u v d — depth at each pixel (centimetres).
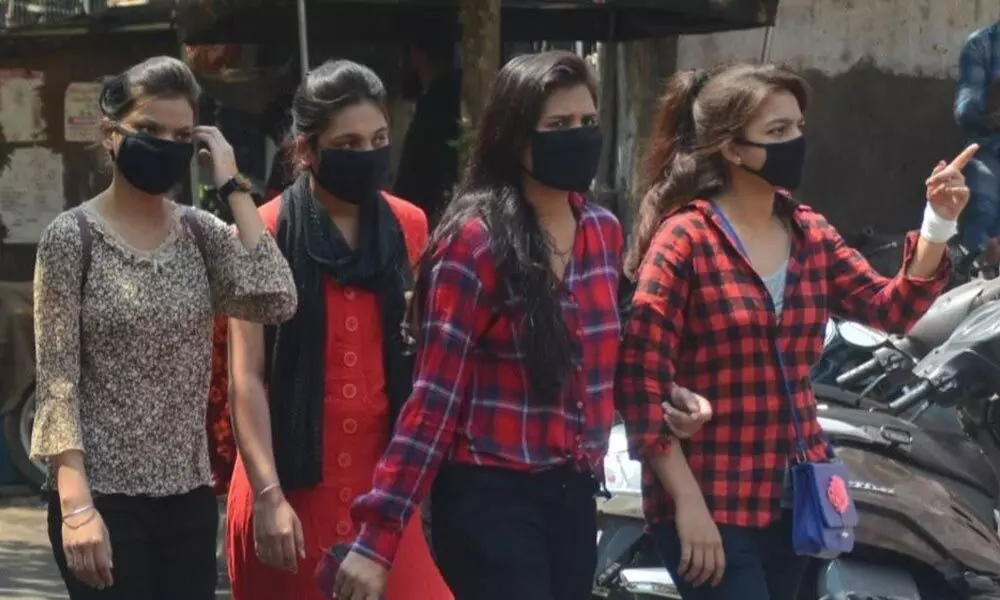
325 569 646
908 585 861
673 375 688
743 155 694
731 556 687
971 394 955
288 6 1251
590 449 650
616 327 661
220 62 1499
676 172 721
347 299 705
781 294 700
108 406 665
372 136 690
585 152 637
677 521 680
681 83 731
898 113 1858
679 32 1508
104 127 673
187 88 673
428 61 1406
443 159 1348
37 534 1447
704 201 704
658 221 726
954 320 1054
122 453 664
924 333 1059
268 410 696
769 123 689
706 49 1752
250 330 699
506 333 635
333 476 704
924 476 913
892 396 1018
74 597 676
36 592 1229
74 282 659
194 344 681
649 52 1725
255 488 680
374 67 1503
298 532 676
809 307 702
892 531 868
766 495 689
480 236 633
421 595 683
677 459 685
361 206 711
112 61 1639
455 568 653
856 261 722
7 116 1641
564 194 659
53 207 1652
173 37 1622
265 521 675
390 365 707
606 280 661
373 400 705
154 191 670
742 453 690
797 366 699
